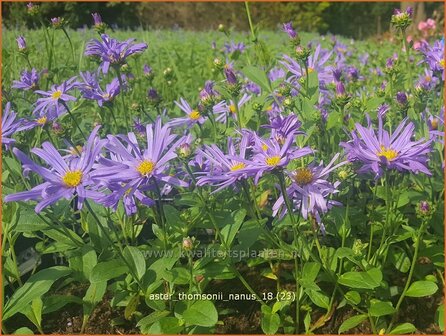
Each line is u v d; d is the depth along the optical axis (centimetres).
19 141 36
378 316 28
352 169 28
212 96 34
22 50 43
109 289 30
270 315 27
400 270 30
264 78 36
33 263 33
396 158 25
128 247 28
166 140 25
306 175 27
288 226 31
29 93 49
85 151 24
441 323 27
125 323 30
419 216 27
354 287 27
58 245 30
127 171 24
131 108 39
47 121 33
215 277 28
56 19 46
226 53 71
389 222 30
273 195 35
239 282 32
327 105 41
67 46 82
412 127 25
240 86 32
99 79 44
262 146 25
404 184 34
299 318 29
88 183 23
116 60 34
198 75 70
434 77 43
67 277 33
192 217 30
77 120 41
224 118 42
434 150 35
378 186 32
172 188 35
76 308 31
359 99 39
